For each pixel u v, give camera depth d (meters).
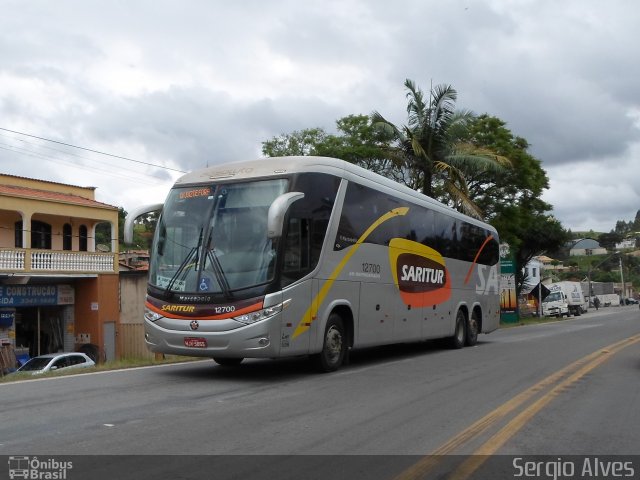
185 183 11.12
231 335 9.80
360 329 12.24
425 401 8.72
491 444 6.48
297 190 10.45
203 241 10.40
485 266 19.59
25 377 10.71
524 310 50.97
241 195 10.55
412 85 25.34
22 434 6.61
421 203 15.36
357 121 29.67
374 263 12.77
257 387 9.75
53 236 28.33
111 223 29.16
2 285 25.30
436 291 15.84
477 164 25.25
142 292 29.64
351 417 7.63
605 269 127.38
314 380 10.53
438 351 16.48
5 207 24.92
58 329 27.92
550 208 34.69
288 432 6.83
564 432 7.05
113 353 28.28
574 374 11.56
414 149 24.55
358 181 12.35
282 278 10.02
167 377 10.77
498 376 11.27
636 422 7.57
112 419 7.34
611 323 33.69
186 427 6.99
